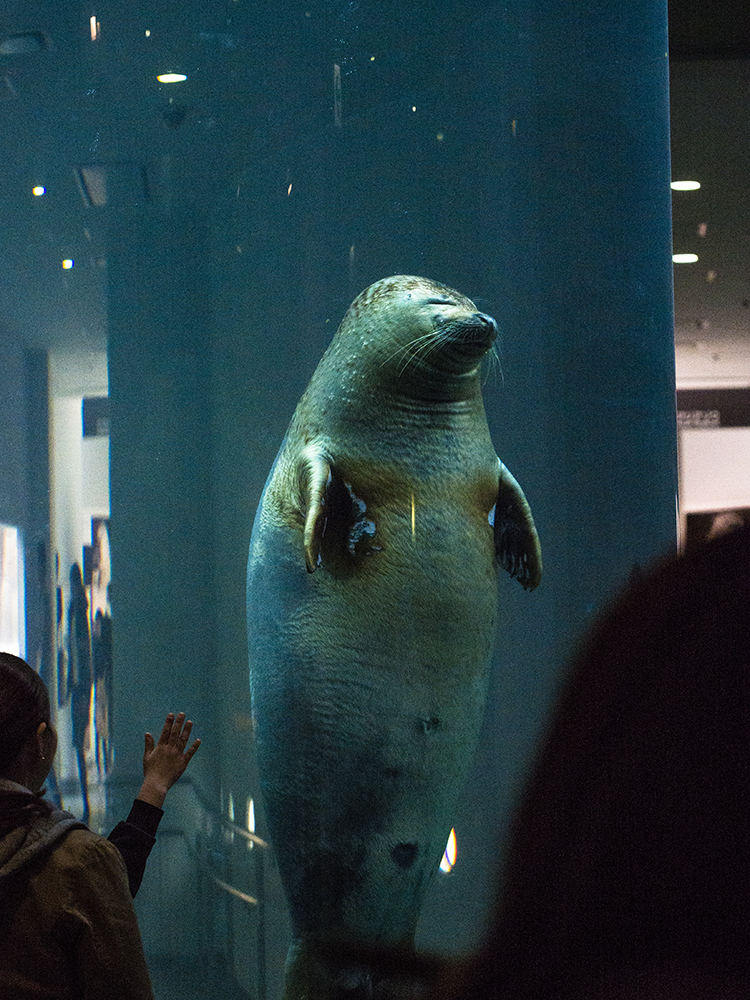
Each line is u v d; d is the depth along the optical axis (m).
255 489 3.27
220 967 3.14
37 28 3.54
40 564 3.36
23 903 1.57
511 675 3.21
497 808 2.95
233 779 3.28
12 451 3.38
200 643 3.35
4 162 3.53
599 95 3.48
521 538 2.72
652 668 0.43
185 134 3.48
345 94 3.41
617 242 3.51
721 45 4.79
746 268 5.07
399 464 2.57
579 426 3.46
